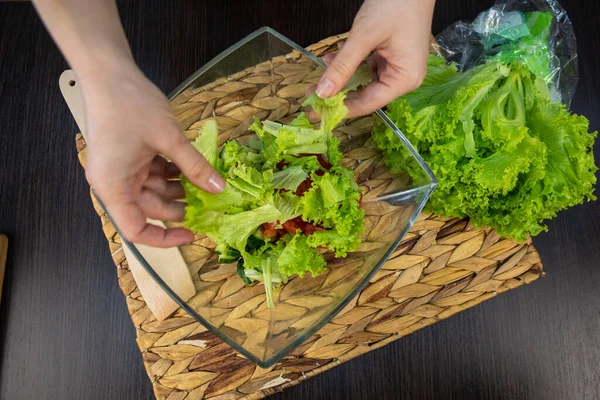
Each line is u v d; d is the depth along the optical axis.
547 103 1.18
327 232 1.00
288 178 0.97
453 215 1.21
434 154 1.13
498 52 1.33
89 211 1.33
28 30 1.40
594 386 1.28
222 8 1.44
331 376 1.26
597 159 1.38
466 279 1.22
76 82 1.23
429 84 1.21
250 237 1.05
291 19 1.45
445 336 1.29
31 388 1.24
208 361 1.15
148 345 1.14
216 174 0.82
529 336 1.30
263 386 1.15
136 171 0.78
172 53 1.42
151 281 1.15
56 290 1.29
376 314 1.19
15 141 1.36
